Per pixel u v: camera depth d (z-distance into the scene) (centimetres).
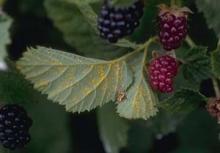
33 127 68
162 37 52
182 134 70
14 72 56
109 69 54
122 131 63
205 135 69
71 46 65
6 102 56
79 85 53
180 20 51
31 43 69
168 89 52
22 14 68
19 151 68
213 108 53
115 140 64
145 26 57
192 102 53
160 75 52
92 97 53
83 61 53
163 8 52
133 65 54
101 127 64
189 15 59
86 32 61
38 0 68
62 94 53
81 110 53
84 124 70
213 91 59
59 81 53
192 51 53
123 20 49
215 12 57
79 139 71
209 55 55
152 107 53
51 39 69
